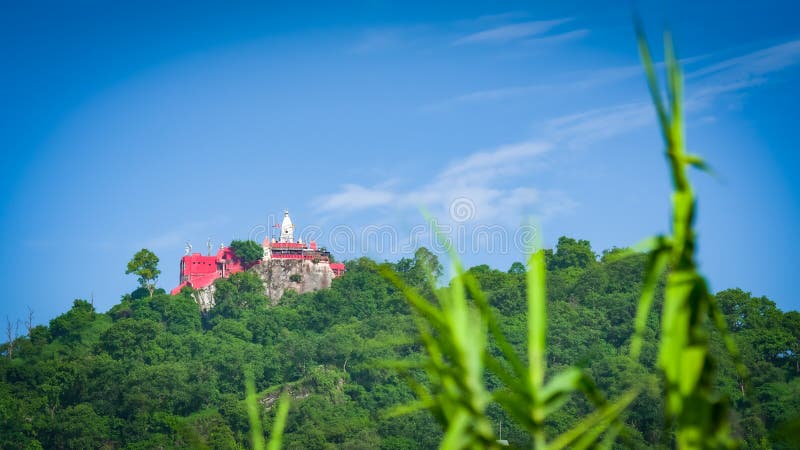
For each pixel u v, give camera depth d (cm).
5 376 12800
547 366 12200
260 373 13712
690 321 262
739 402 10031
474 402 278
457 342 286
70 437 11500
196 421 11769
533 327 285
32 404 12019
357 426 11400
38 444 11225
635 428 9369
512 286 13862
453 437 273
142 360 13988
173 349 14562
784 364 11469
